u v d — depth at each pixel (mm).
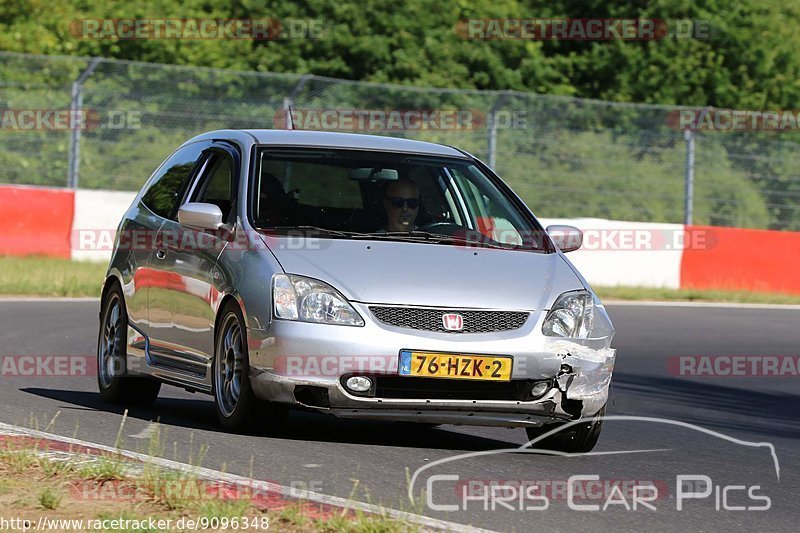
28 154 75750
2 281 55125
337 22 98438
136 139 75812
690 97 102562
